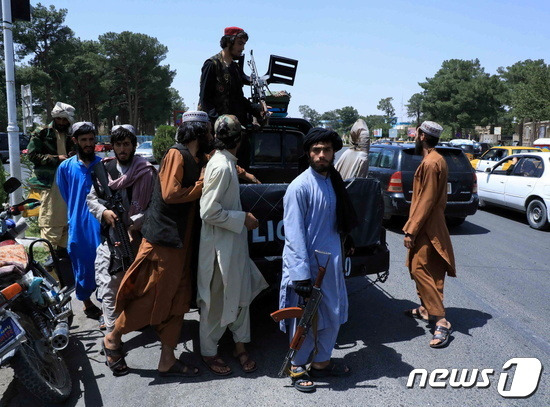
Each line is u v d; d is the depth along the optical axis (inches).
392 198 330.3
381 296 199.5
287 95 223.0
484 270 240.1
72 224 159.9
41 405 119.6
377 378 132.0
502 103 3966.5
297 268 119.4
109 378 132.1
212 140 133.7
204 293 128.6
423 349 149.9
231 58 170.9
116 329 130.3
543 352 148.2
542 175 357.7
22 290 117.8
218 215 122.0
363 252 159.8
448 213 335.6
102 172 143.3
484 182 431.2
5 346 105.2
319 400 120.7
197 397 121.9
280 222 146.1
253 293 137.1
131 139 141.4
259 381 130.1
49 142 183.2
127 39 3014.3
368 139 187.9
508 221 396.5
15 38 2546.8
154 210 125.3
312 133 121.6
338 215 125.7
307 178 123.5
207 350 133.4
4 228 139.2
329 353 128.6
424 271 154.1
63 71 2699.3
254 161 218.7
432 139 152.2
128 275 124.5
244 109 177.8
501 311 182.7
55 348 119.3
